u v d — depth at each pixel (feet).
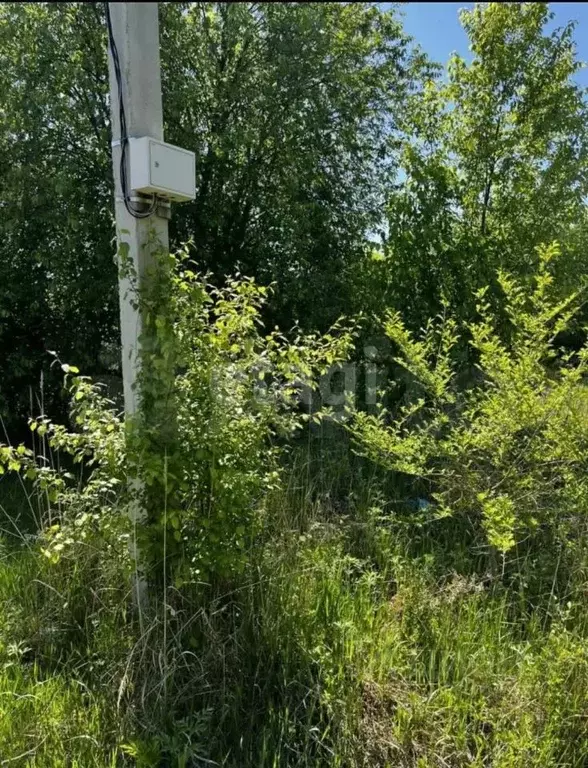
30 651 8.63
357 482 14.33
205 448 7.96
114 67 8.27
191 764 6.67
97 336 18.40
